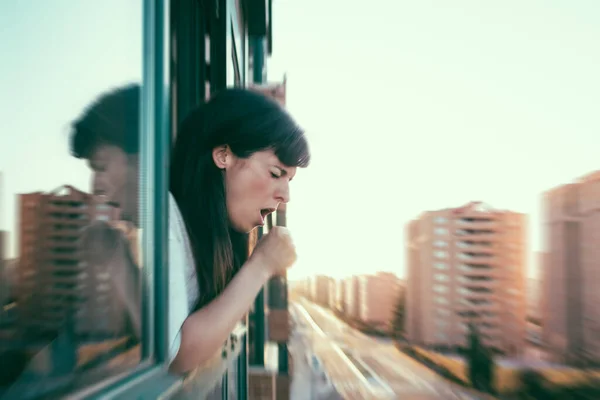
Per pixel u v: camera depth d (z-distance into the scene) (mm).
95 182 545
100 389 551
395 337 83750
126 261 628
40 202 443
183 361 828
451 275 70688
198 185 991
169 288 767
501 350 64250
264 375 7098
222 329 854
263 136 979
